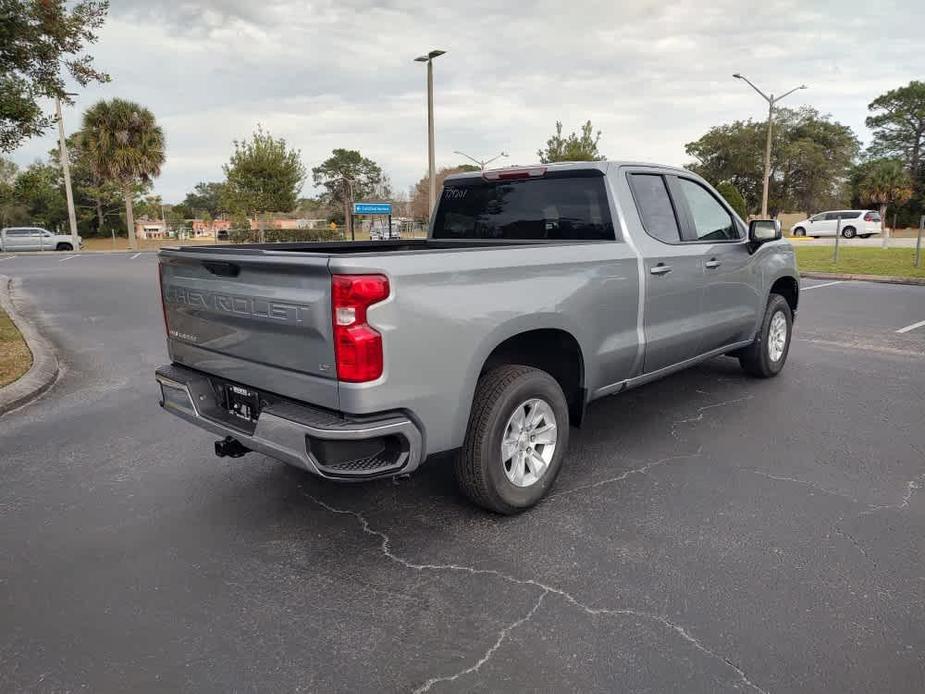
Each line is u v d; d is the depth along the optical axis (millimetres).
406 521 3584
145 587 2986
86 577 3076
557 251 3672
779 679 2318
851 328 9086
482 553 3229
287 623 2703
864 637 2543
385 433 2846
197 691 2318
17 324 9773
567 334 3834
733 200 26469
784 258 6180
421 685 2330
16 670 2438
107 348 8531
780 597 2812
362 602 2842
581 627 2633
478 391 3404
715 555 3164
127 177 38344
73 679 2387
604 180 4273
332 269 2695
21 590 2971
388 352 2814
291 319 2914
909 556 3137
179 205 114812
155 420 5453
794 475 4105
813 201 60938
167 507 3809
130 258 27094
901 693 2248
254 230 40406
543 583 2955
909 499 3748
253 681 2365
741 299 5504
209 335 3502
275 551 3293
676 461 4352
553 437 3697
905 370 6707
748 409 5434
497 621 2688
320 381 2881
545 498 3814
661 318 4531
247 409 3387
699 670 2371
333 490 4008
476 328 3160
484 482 3379
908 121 70562
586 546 3271
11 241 34094
